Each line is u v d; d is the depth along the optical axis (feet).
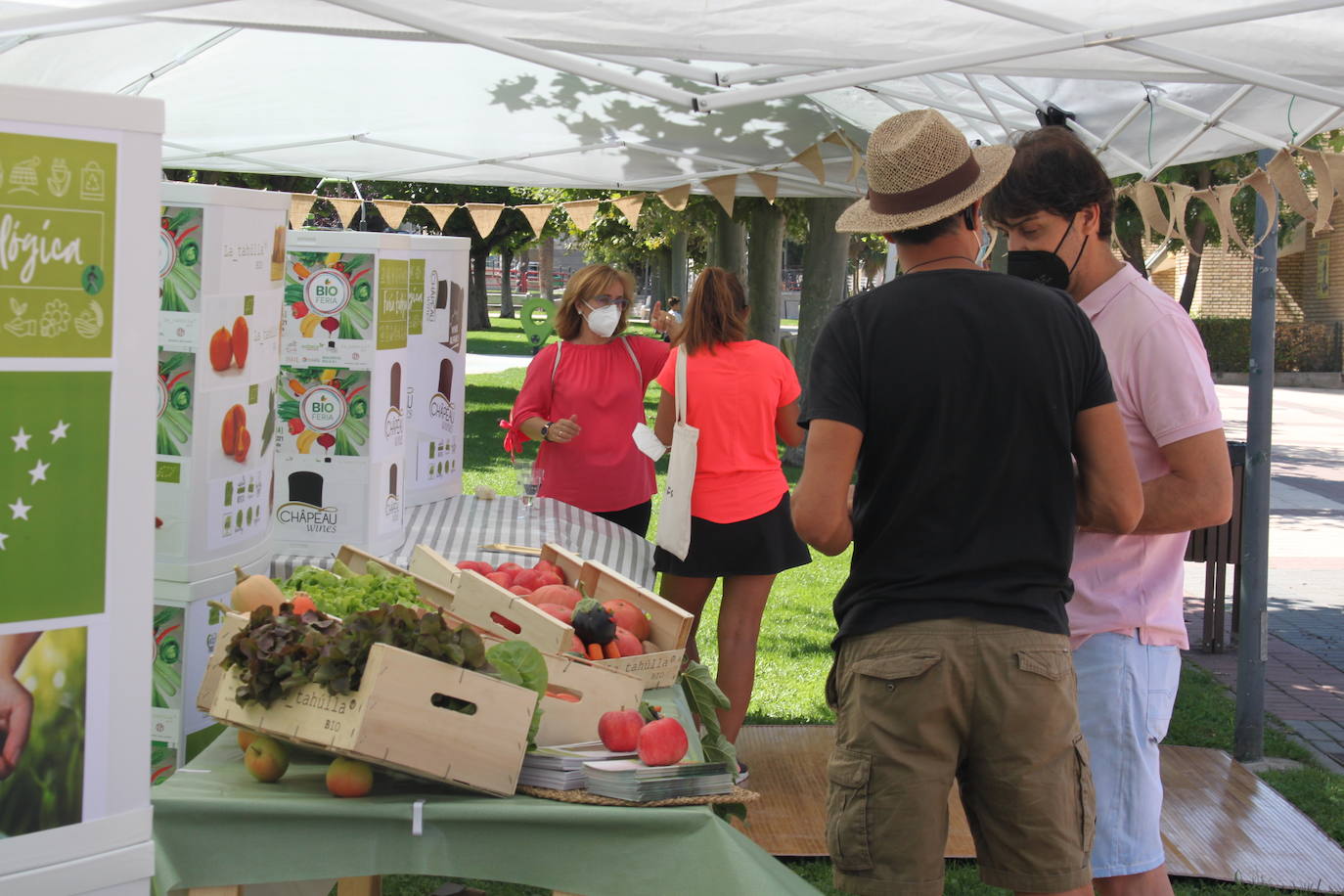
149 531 5.41
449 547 13.30
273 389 10.96
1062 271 8.07
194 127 21.97
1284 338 87.61
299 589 8.75
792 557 14.17
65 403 5.14
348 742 6.43
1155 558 8.08
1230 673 21.98
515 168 24.16
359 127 22.08
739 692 14.19
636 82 10.00
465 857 6.56
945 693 6.91
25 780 5.17
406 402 14.44
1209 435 7.70
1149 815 8.12
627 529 15.30
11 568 5.07
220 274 9.75
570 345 16.15
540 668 7.13
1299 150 13.28
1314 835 13.78
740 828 13.30
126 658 5.39
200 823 6.47
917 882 7.03
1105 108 15.85
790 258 226.99
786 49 12.80
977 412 6.98
